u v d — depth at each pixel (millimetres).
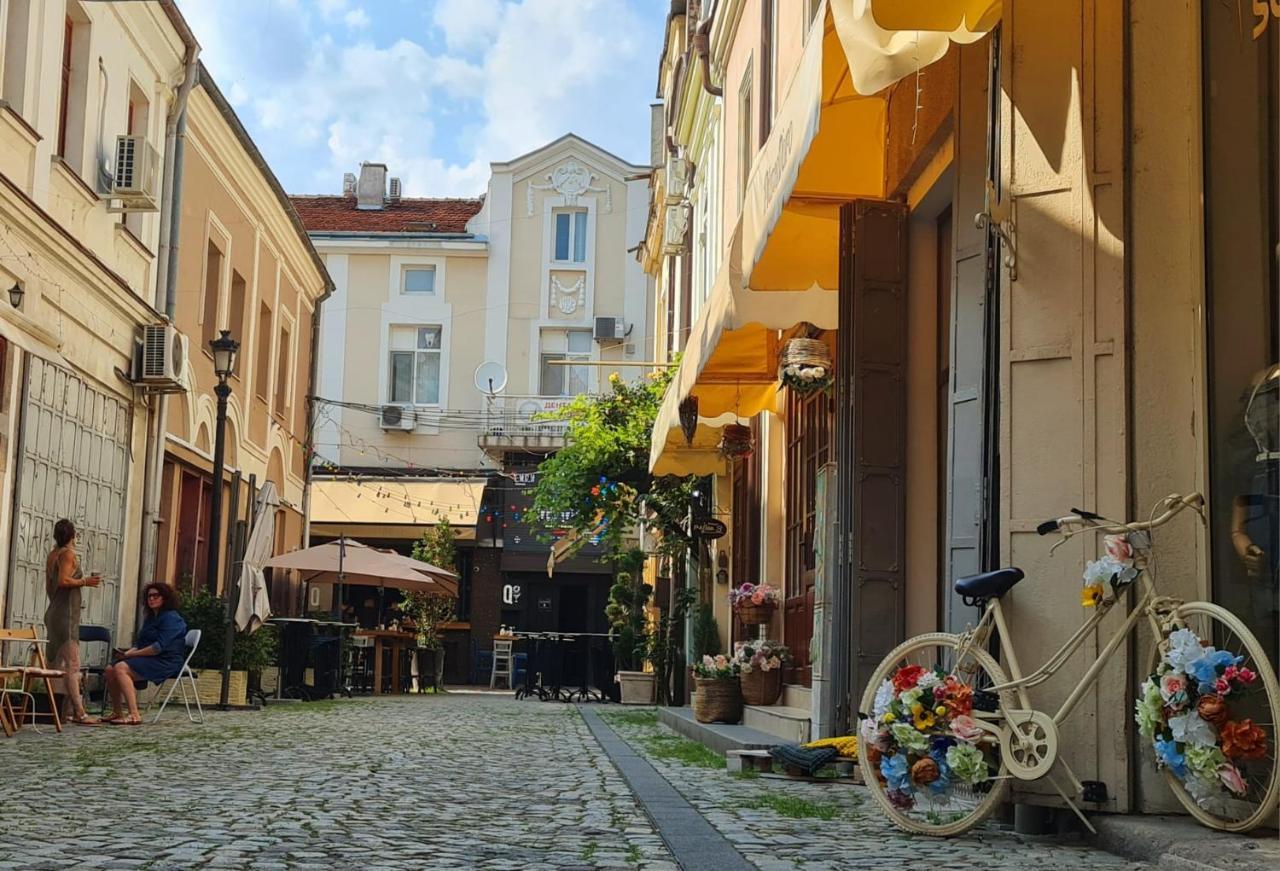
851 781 8242
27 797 6766
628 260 39344
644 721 17109
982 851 5336
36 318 14523
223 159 21922
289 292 28016
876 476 8977
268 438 26328
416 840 5527
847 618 8984
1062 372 5855
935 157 8516
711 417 14805
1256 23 5320
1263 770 5105
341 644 22812
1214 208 5582
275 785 7648
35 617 14914
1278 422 5164
